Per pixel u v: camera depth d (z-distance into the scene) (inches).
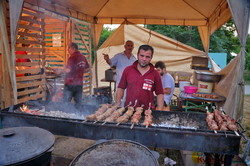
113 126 93.0
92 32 304.5
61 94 266.7
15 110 126.6
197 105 204.2
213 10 228.7
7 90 173.9
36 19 200.8
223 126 91.5
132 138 92.4
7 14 169.2
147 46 118.6
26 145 62.8
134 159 60.3
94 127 95.3
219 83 213.2
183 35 658.2
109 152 63.0
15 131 70.9
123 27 331.3
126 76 129.8
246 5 137.9
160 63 171.2
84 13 269.7
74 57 214.5
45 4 201.9
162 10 256.8
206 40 289.4
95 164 58.3
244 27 141.9
